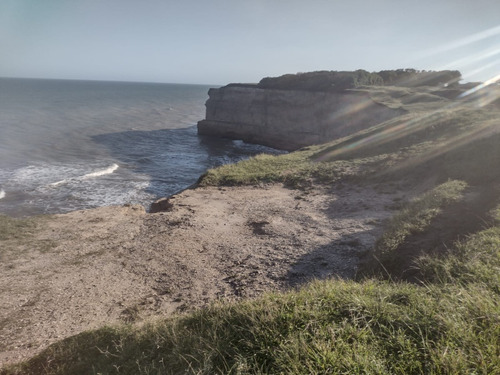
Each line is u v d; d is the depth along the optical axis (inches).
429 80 2945.4
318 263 298.4
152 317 230.5
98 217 503.8
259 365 109.9
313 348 110.4
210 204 539.2
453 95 1827.0
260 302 154.9
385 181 540.4
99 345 176.9
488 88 1787.6
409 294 145.5
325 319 127.9
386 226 350.3
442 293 140.1
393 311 128.0
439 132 732.7
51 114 3417.8
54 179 1286.9
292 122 2524.6
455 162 481.1
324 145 1070.4
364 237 337.7
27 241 403.2
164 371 122.8
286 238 371.9
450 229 247.4
